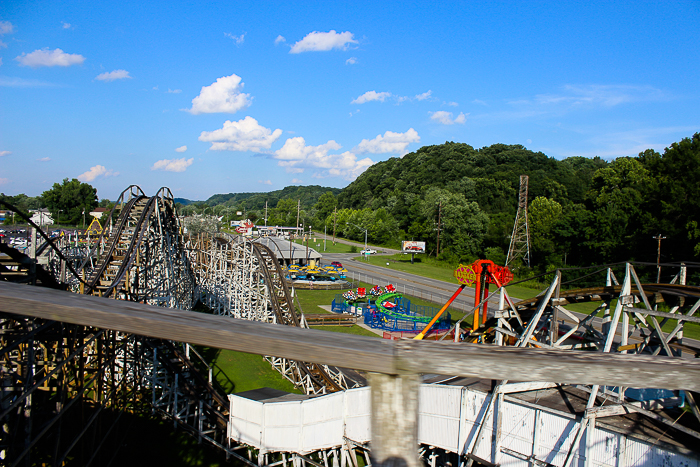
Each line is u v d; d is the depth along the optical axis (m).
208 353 31.12
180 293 36.47
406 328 40.47
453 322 42.16
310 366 25.06
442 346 1.68
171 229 34.84
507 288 62.69
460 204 93.56
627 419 15.31
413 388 1.58
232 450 19.16
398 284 66.25
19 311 1.97
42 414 15.18
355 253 109.81
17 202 144.75
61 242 52.12
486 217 90.69
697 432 13.44
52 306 1.96
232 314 39.75
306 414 18.03
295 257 80.00
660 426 14.77
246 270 36.88
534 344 19.16
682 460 13.00
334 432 18.44
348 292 52.38
